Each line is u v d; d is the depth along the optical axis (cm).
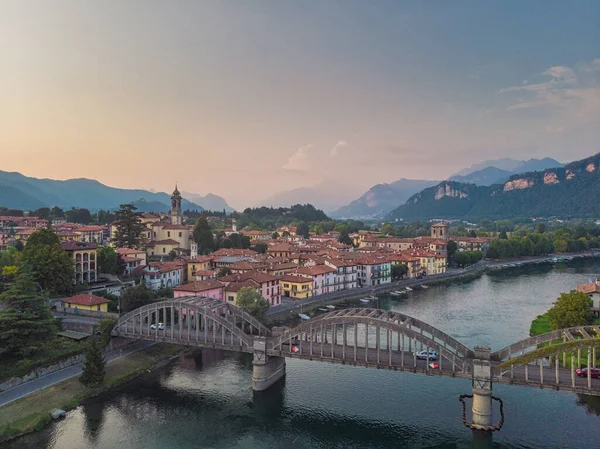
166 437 6375
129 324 9656
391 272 19938
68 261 11944
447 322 12488
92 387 7738
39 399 7094
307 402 7531
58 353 8275
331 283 17025
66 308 10431
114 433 6456
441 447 6131
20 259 11656
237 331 8094
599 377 6462
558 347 6025
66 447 6050
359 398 7694
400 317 7481
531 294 17138
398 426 6725
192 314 11088
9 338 7812
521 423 6681
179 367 9106
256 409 7281
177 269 15988
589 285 12275
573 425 6600
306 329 7544
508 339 10731
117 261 15150
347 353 7656
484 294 17238
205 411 7194
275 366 8350
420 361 7231
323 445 6216
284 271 16688
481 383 6400
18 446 6047
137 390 7956
